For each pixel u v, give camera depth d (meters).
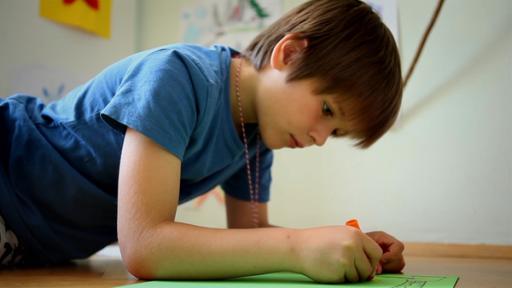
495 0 1.41
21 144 0.80
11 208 0.79
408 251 1.40
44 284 0.62
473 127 1.41
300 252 0.54
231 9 1.72
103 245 0.90
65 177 0.78
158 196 0.58
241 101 0.79
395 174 1.48
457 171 1.41
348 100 0.69
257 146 0.92
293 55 0.73
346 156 1.54
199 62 0.72
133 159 0.59
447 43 1.46
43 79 1.60
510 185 1.36
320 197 1.55
